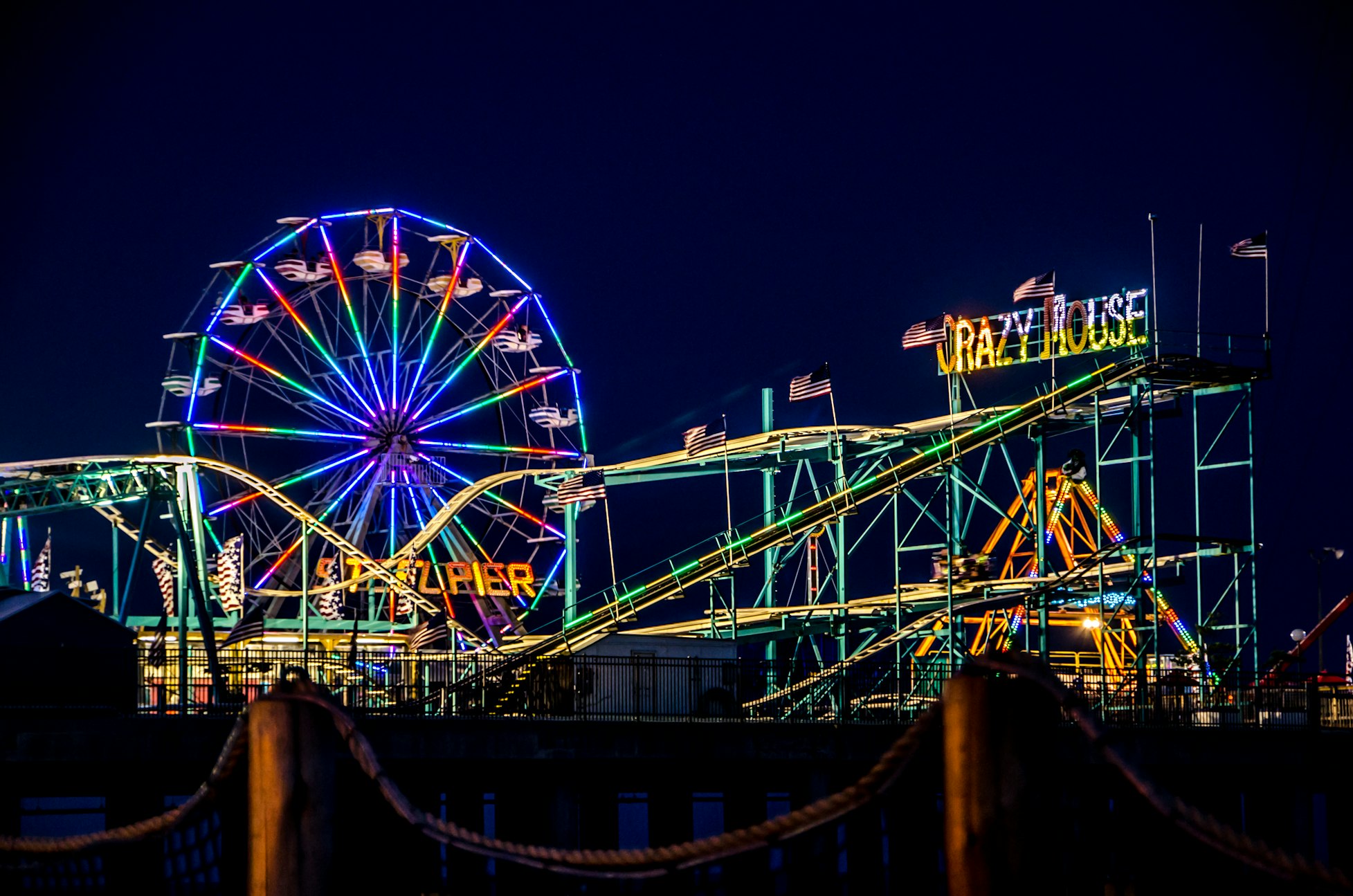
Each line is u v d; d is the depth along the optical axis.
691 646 62.56
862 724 50.59
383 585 87.75
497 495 98.69
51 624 49.28
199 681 54.62
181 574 59.00
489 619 86.94
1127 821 18.02
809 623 70.69
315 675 53.50
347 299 92.50
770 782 51.41
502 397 99.19
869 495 66.44
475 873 24.27
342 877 39.59
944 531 70.38
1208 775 52.72
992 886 12.52
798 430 74.88
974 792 12.69
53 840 17.39
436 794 46.56
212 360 88.69
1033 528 81.38
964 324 75.50
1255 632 67.56
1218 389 69.19
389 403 93.69
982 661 12.90
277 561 90.19
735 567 65.38
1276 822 53.72
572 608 83.00
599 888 16.66
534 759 44.59
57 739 40.38
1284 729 53.03
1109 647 74.69
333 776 15.15
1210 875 25.03
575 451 103.06
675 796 49.88
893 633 70.62
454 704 53.28
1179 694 56.38
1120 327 69.50
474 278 98.75
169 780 43.53
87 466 62.09
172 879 17.02
